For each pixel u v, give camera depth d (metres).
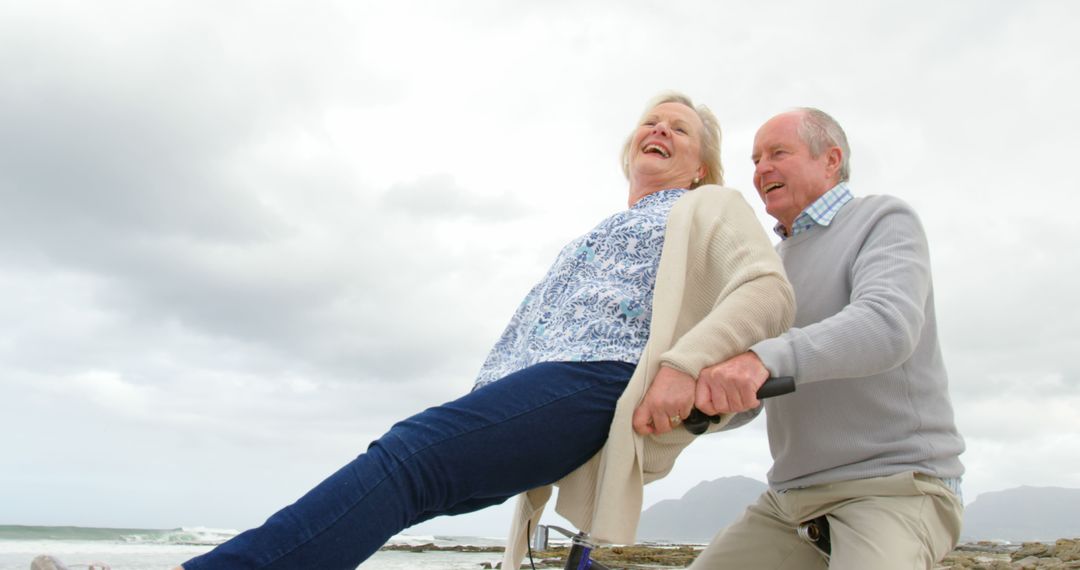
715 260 1.93
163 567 14.68
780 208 2.53
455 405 1.58
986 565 11.84
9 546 23.22
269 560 1.30
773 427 2.36
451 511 1.65
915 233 2.16
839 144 2.51
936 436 2.14
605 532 1.62
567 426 1.66
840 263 2.26
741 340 1.74
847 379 2.17
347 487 1.40
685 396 1.66
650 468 1.78
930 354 2.20
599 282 1.94
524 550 1.99
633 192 2.45
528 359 1.90
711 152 2.49
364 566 14.84
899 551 1.95
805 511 2.24
